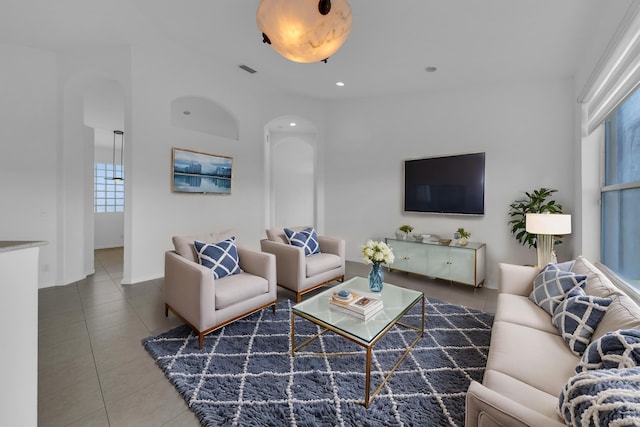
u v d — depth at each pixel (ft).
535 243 10.56
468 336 7.63
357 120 15.87
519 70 10.96
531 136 11.47
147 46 11.00
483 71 11.28
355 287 8.25
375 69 11.78
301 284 9.95
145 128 11.83
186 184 13.17
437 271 12.40
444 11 8.00
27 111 11.01
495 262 12.20
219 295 7.34
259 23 6.12
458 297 10.82
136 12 8.87
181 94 12.82
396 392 5.46
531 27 8.46
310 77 13.00
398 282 12.62
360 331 5.64
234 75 13.43
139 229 11.85
